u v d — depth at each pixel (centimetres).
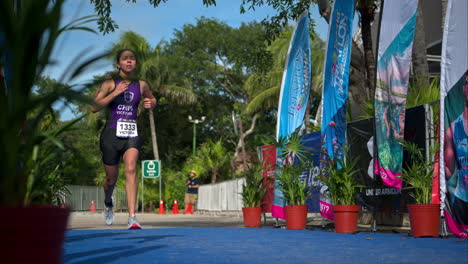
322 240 449
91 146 2869
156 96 3406
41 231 137
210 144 3425
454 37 461
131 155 621
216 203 2227
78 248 373
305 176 714
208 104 4212
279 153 711
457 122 452
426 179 479
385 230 593
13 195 143
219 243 418
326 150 631
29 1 143
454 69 458
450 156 458
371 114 748
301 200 652
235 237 488
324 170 608
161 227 714
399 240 439
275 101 3075
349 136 626
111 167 643
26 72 150
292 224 641
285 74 768
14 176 143
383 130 524
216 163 3316
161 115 3897
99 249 364
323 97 640
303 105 722
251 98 3794
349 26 615
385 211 559
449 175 459
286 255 325
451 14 463
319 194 676
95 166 2948
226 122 4100
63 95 149
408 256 312
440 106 467
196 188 2195
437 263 278
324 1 891
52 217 140
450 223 457
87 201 2708
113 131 620
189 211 2195
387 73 522
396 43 516
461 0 455
